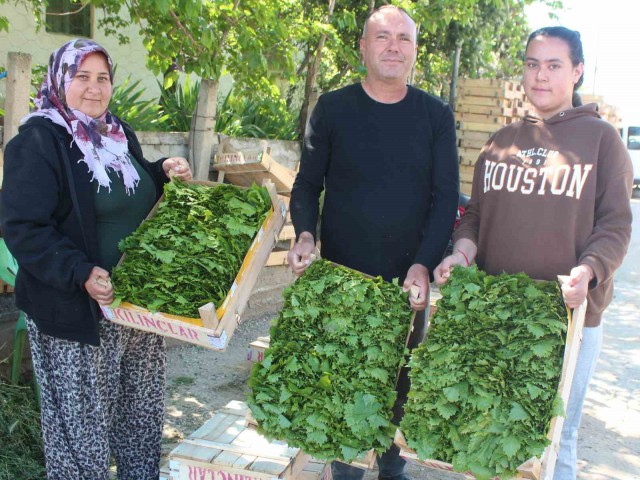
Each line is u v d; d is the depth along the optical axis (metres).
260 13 5.55
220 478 2.70
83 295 2.58
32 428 3.50
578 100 2.79
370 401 2.45
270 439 2.49
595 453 4.07
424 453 2.31
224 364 5.07
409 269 2.83
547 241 2.61
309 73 6.75
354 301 2.61
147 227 2.71
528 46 2.71
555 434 2.26
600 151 2.56
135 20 5.23
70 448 2.70
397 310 2.66
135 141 3.00
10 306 4.15
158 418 3.00
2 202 2.54
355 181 2.95
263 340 4.92
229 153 5.21
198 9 4.70
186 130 5.96
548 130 2.66
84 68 2.62
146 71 9.31
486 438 2.24
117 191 2.71
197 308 2.49
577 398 2.72
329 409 2.44
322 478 2.96
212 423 3.05
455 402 2.34
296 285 2.68
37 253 2.48
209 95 5.16
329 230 3.04
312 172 3.07
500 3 7.85
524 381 2.27
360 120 2.95
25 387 3.72
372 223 2.93
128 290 2.52
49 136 2.55
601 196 2.57
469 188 10.91
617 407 4.79
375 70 2.88
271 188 2.78
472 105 10.88
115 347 2.74
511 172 2.69
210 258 2.60
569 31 2.63
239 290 2.57
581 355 2.69
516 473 2.20
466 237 2.90
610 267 2.45
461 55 11.30
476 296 2.46
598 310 2.65
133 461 3.00
